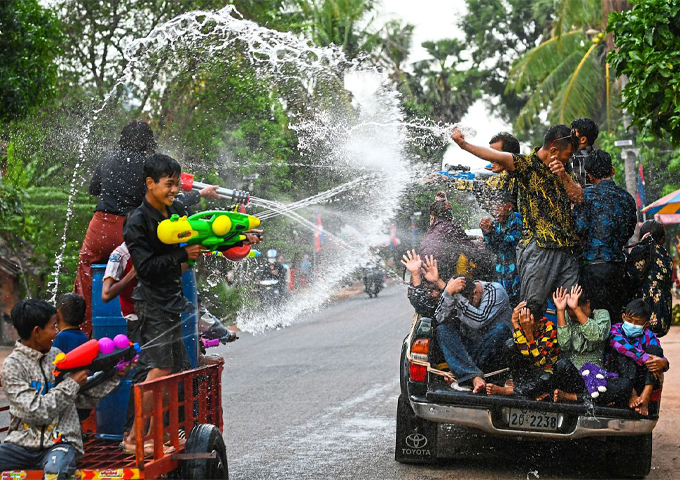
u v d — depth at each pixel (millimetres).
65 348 4992
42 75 13398
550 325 5973
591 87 25641
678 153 23594
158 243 4652
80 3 18812
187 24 10203
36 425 4309
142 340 4707
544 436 5871
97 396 4742
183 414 4848
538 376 5895
